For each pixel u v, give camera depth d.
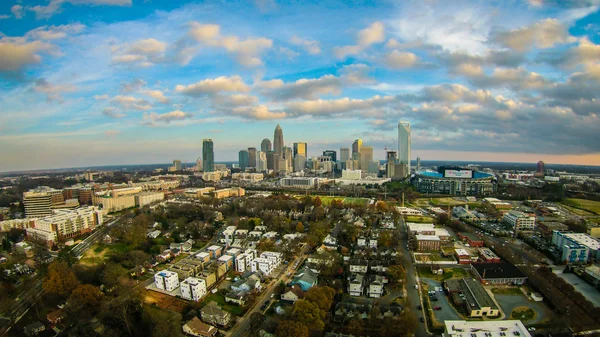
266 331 164.12
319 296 180.50
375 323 173.62
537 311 185.38
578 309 178.50
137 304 194.00
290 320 160.25
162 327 162.12
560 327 160.88
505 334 150.62
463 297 198.12
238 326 177.25
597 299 199.00
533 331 165.62
